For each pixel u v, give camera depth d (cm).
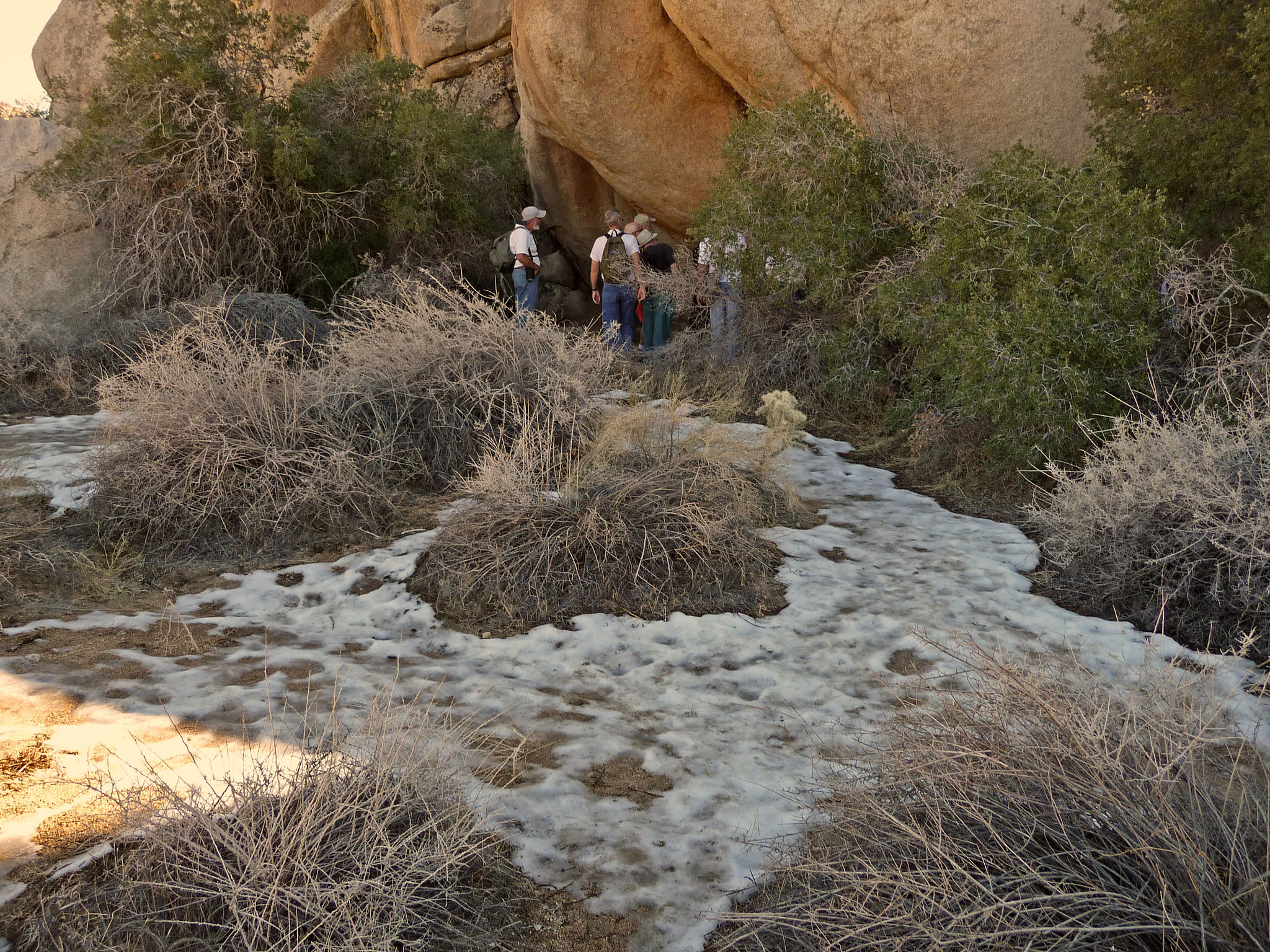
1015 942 203
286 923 213
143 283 1069
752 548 501
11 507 568
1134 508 457
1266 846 211
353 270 1241
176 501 541
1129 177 654
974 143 821
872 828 243
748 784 304
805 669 393
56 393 912
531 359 684
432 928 230
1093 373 578
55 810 263
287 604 464
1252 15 559
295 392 615
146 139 1109
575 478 523
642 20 1061
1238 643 405
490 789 292
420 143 1222
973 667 291
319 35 1689
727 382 859
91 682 357
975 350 600
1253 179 573
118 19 1127
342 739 306
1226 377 538
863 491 656
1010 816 232
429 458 646
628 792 298
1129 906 199
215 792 264
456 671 385
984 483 654
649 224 1241
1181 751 223
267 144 1122
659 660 402
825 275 798
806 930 215
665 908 246
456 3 1524
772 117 840
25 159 1141
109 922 217
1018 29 774
